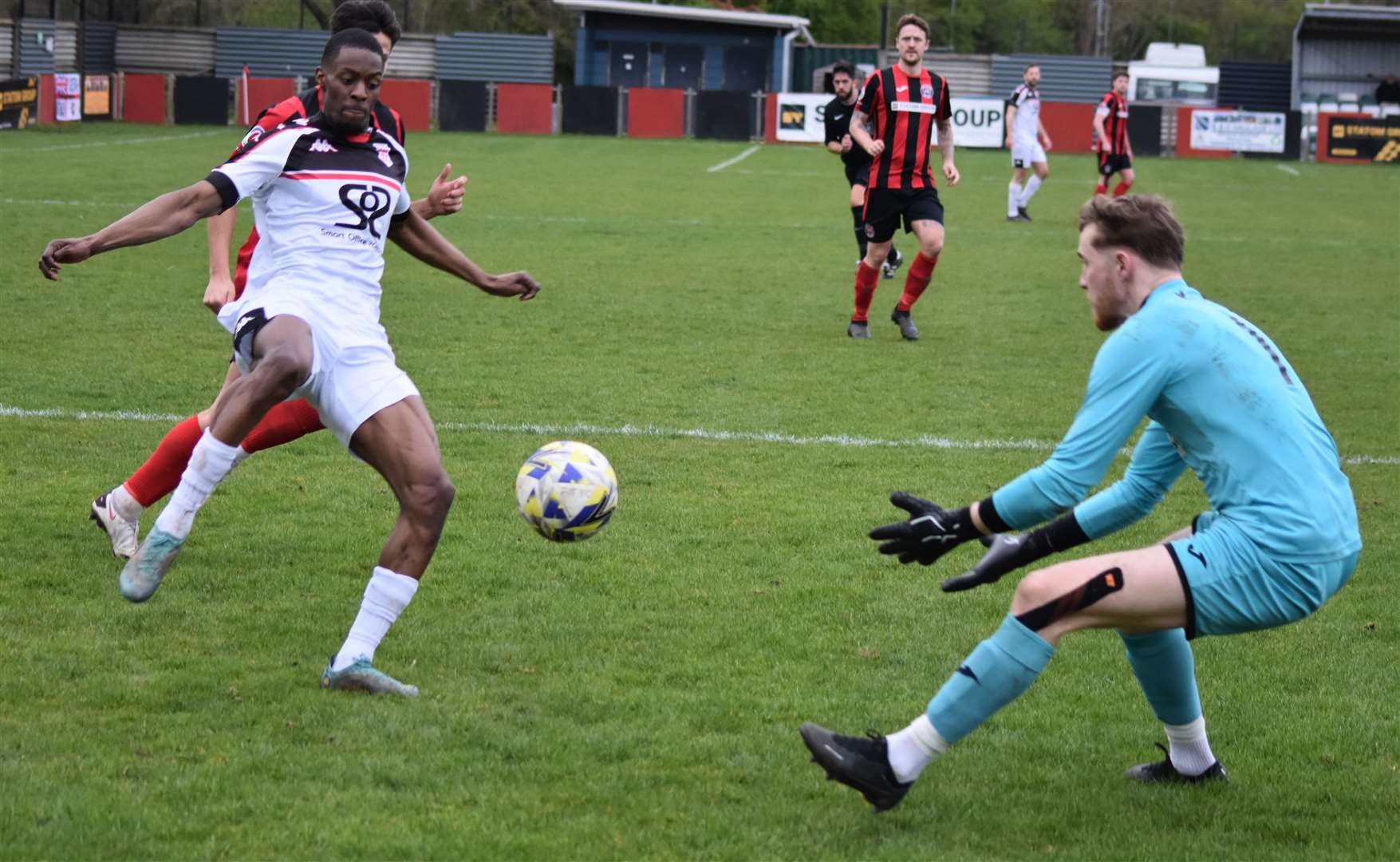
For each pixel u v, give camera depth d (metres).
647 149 38.72
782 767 4.60
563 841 4.01
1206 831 4.29
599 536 7.10
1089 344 13.11
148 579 4.93
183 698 4.94
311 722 4.78
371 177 5.38
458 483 7.95
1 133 35.22
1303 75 53.53
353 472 8.12
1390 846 4.21
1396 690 5.50
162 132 38.28
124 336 11.83
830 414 9.97
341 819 4.08
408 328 12.78
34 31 44.00
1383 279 18.02
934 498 7.89
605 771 4.51
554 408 9.87
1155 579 3.93
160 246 17.38
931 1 73.25
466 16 63.97
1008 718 5.14
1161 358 3.97
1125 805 4.45
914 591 6.46
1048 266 18.69
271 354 4.93
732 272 17.03
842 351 12.40
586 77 54.44
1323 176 36.81
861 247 16.47
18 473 7.80
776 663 5.52
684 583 6.45
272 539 6.86
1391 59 53.06
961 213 25.59
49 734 4.60
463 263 5.88
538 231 20.20
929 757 4.11
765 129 44.41
